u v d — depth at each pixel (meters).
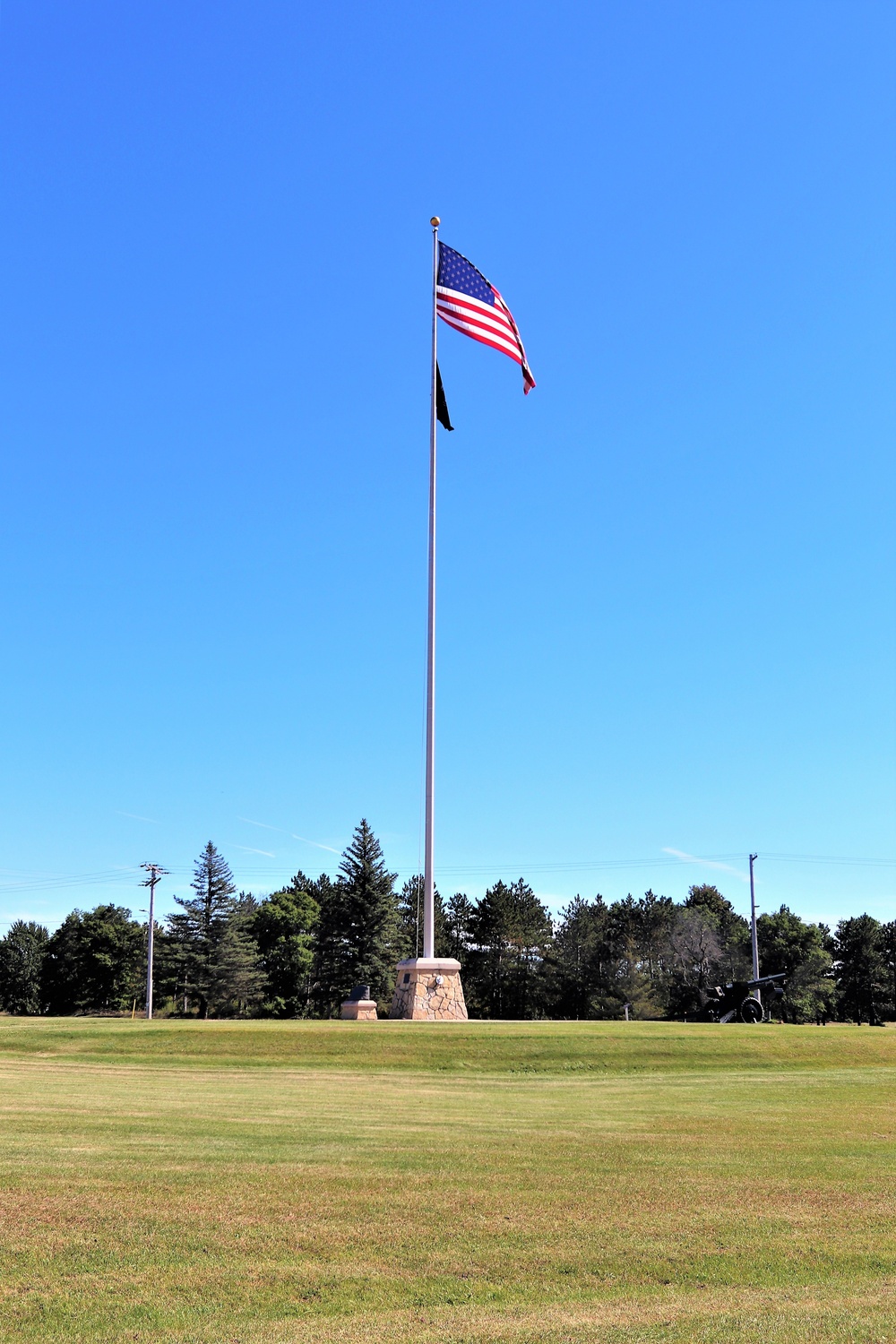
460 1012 39.94
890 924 115.88
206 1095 22.83
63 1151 15.51
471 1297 10.42
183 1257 11.09
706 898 122.38
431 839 41.22
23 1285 10.24
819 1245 12.11
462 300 42.41
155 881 74.62
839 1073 30.89
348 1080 26.83
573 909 95.06
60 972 108.06
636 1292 10.66
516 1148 17.19
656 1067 30.84
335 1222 12.32
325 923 90.12
